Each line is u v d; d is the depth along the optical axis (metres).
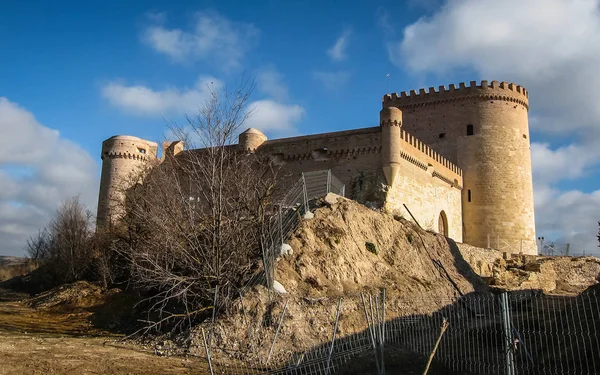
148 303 27.14
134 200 31.45
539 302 23.58
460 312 25.47
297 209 29.05
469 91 55.09
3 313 30.56
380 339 15.76
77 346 18.66
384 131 39.59
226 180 24.80
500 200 53.09
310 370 16.22
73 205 48.47
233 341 18.78
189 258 22.80
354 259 25.92
